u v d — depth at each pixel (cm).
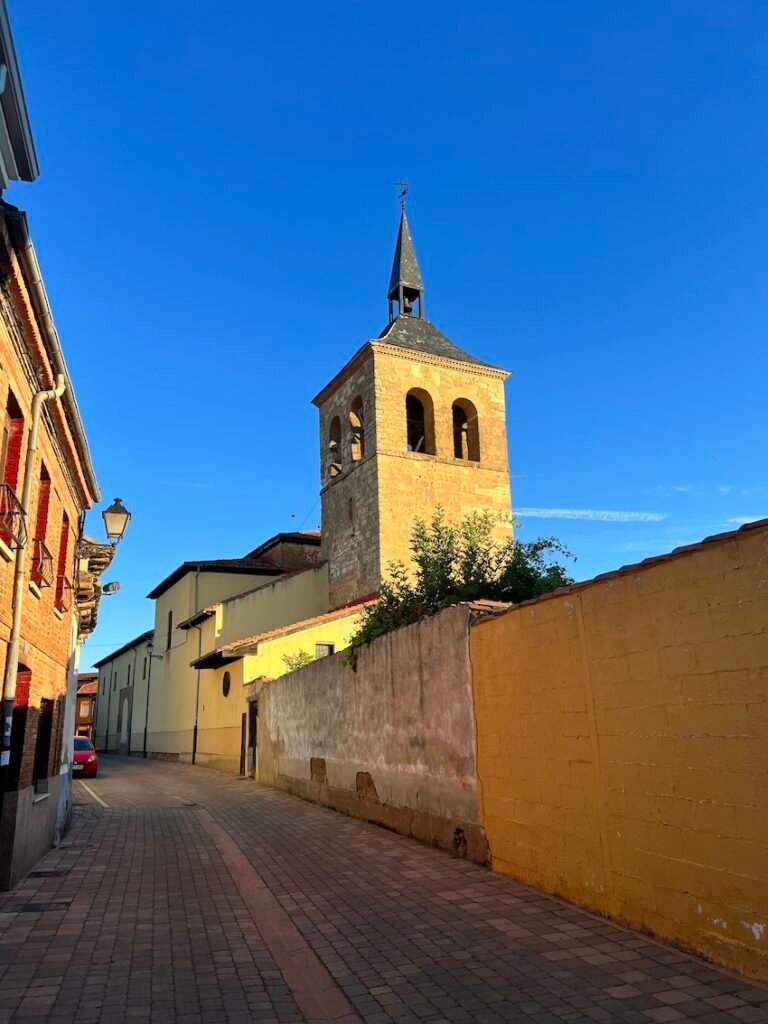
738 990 477
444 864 924
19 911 758
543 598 770
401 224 3653
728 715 523
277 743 2044
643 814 605
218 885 888
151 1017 489
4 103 564
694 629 559
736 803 512
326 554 3253
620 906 632
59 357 841
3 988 541
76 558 1295
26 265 678
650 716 602
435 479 2981
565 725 723
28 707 896
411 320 3456
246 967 590
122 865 1014
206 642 3123
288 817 1462
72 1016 490
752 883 495
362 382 3091
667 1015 450
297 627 2566
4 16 517
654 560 605
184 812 1612
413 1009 489
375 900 776
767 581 496
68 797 1365
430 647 1074
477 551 1253
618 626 648
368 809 1322
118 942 657
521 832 805
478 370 3209
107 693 5684
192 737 3253
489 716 889
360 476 3011
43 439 927
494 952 586
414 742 1125
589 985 505
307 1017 490
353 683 1433
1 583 762
